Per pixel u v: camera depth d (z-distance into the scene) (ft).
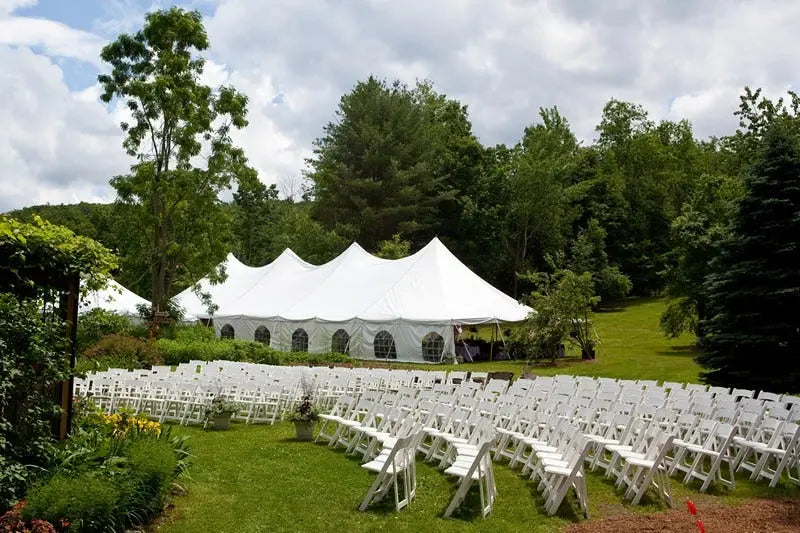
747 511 24.20
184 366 55.36
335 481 28.04
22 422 20.18
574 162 174.29
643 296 174.81
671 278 94.73
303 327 94.22
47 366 20.70
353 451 33.71
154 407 44.96
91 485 18.58
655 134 193.06
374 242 156.56
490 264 164.96
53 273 22.18
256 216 195.62
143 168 87.30
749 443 30.01
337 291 98.22
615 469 30.73
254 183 95.55
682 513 24.09
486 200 169.68
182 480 26.50
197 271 94.22
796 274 55.62
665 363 79.87
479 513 24.12
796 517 23.27
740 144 103.55
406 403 39.37
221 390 43.39
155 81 86.99
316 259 152.05
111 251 25.27
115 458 21.52
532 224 169.68
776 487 27.94
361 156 159.63
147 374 49.16
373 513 23.81
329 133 170.09
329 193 161.89
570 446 25.61
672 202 178.60
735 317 57.67
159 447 23.13
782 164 58.59
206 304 100.73
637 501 25.39
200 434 38.24
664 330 93.56
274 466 30.42
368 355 87.15
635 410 34.55
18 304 20.03
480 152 174.70
